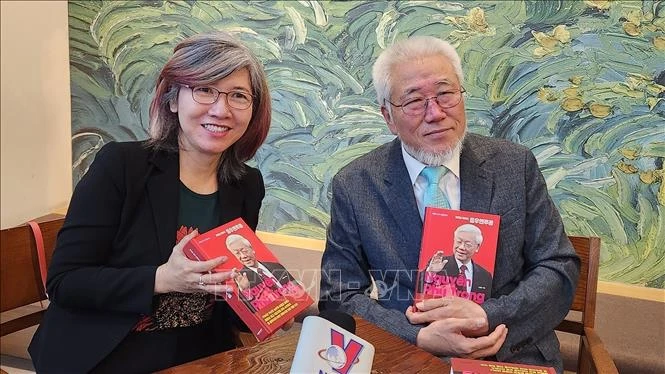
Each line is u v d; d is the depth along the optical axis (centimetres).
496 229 138
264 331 116
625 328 188
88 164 276
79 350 133
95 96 269
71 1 264
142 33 258
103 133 271
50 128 266
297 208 254
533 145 221
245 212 157
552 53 213
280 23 243
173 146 147
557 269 146
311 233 254
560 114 216
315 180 250
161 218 140
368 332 134
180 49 138
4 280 163
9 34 245
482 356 132
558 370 146
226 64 134
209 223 148
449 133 146
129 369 137
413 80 144
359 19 232
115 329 133
